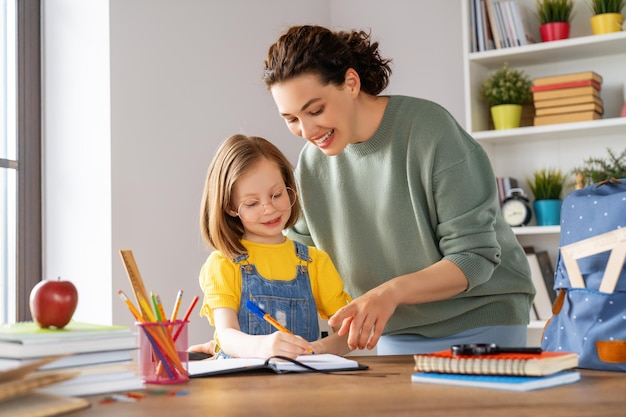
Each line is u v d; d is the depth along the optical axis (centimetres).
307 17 370
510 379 107
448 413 88
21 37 276
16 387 84
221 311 164
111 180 268
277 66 155
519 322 185
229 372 125
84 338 108
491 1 331
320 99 155
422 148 167
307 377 122
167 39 292
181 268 292
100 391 106
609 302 125
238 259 169
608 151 313
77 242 274
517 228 319
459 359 113
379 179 175
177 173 293
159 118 287
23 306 272
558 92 316
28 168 276
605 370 123
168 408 94
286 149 347
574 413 87
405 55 373
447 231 165
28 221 275
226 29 319
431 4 368
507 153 345
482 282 162
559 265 136
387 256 180
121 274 270
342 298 182
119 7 274
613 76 329
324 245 191
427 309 179
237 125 321
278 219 173
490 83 330
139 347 118
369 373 126
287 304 170
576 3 336
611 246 126
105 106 270
